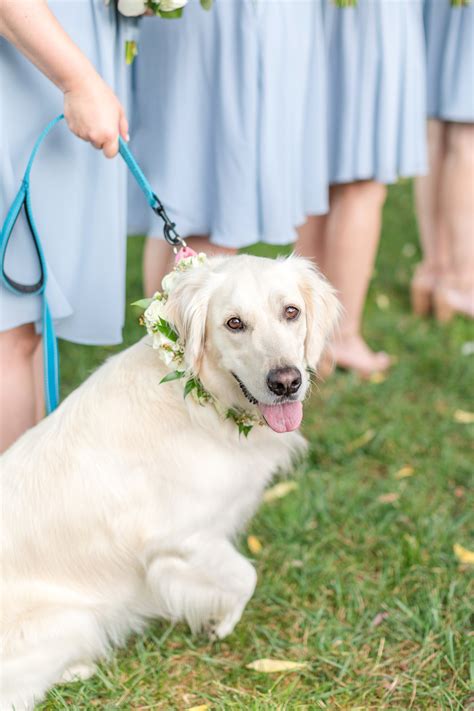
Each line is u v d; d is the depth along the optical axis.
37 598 2.63
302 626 2.97
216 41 3.34
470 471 3.88
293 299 2.57
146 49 3.38
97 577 2.72
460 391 4.71
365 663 2.80
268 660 2.77
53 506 2.63
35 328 3.07
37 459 2.69
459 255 5.34
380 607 3.05
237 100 3.38
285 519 3.52
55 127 2.89
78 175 2.98
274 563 3.29
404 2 4.12
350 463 4.00
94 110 2.62
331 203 4.55
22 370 3.08
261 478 2.85
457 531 3.46
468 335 5.31
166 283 2.65
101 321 3.19
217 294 2.54
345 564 3.29
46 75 2.62
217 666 2.82
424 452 4.09
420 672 2.75
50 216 2.98
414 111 4.36
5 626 2.56
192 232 3.59
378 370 4.89
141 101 3.48
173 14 2.92
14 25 2.50
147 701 2.65
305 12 3.52
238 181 3.46
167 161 3.47
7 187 2.79
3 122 2.77
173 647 2.92
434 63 4.97
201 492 2.68
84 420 2.69
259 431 2.76
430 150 5.29
